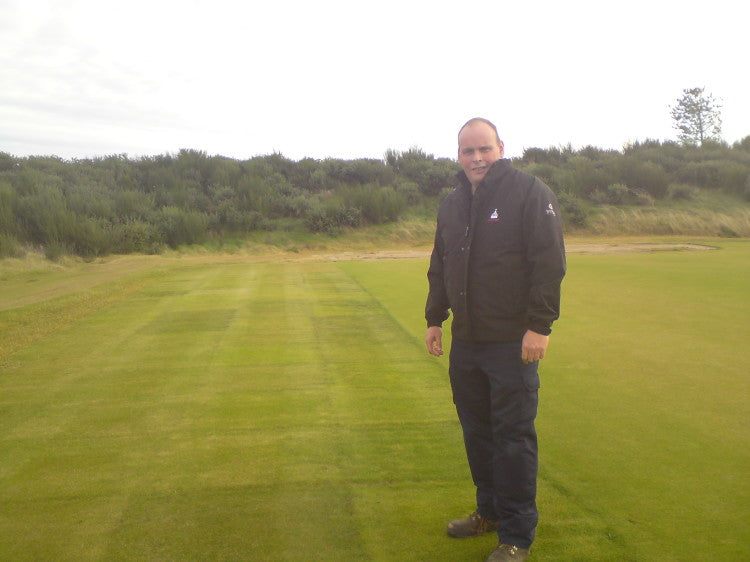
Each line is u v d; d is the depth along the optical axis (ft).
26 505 9.46
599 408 13.67
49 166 77.71
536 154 105.81
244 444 11.84
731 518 8.73
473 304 8.02
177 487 10.03
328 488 9.95
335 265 50.14
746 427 12.39
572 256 52.75
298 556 8.00
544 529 8.54
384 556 7.99
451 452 11.39
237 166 86.43
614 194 85.40
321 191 86.33
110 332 22.25
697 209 83.46
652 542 8.13
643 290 31.22
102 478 10.39
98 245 59.98
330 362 17.98
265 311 26.50
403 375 16.60
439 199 85.92
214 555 8.05
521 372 7.88
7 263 49.88
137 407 14.06
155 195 74.64
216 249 68.23
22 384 15.92
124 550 8.18
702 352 18.48
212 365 17.65
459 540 8.38
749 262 45.65
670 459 10.86
